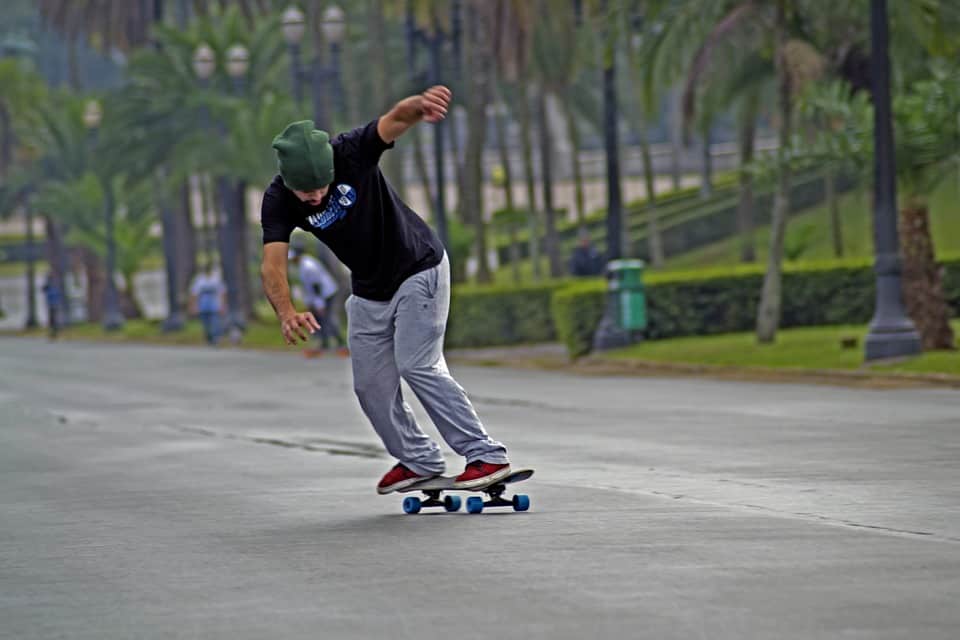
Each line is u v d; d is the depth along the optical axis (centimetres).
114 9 18062
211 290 10188
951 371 5056
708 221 14212
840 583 1634
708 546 1884
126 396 5481
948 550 1838
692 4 6938
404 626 1484
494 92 13912
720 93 7594
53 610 1625
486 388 5338
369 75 14662
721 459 2956
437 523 2142
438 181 8812
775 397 4553
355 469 2997
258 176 11212
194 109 12112
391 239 2116
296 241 8050
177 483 2823
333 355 7969
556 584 1666
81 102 16125
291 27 9875
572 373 6200
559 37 12938
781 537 1947
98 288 17388
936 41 6456
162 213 12950
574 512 2216
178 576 1802
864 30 6738
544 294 8412
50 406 5044
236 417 4450
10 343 11606
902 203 5994
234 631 1487
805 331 7138
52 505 2539
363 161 2064
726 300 7219
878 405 4156
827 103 6172
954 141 5772
